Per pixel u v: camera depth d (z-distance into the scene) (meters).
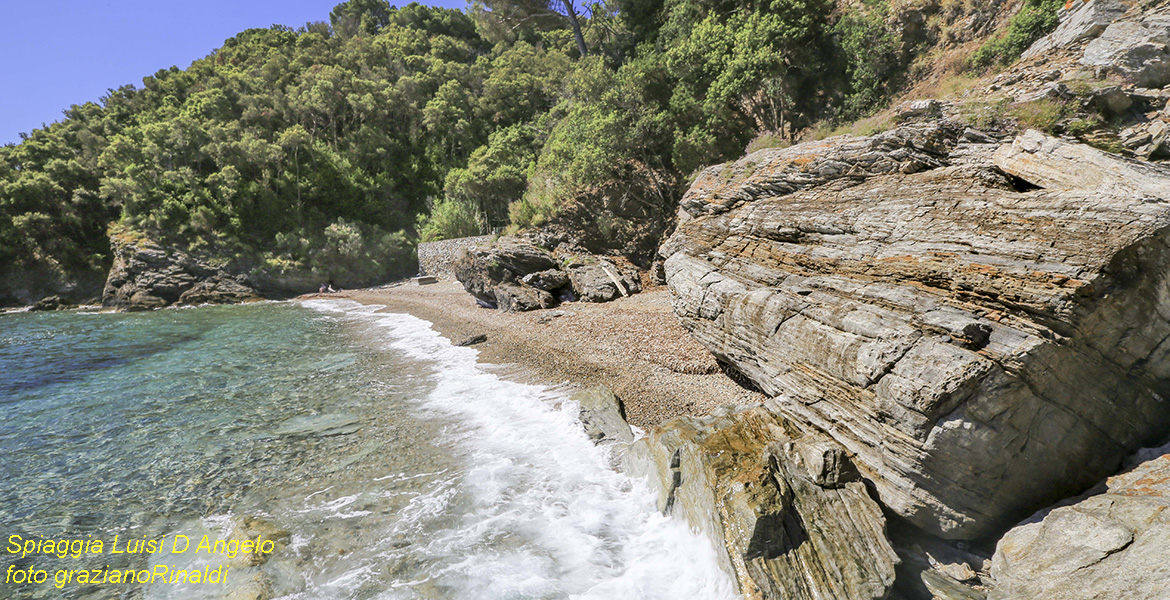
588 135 28.67
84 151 51.44
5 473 10.28
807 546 6.47
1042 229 7.20
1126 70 13.33
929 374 6.48
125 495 9.28
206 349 21.86
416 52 78.31
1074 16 16.31
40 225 46.66
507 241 27.81
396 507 8.54
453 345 19.59
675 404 11.77
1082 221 6.75
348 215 56.41
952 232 8.54
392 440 11.14
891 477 7.04
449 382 14.97
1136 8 14.63
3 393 16.03
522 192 42.47
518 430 11.34
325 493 9.07
